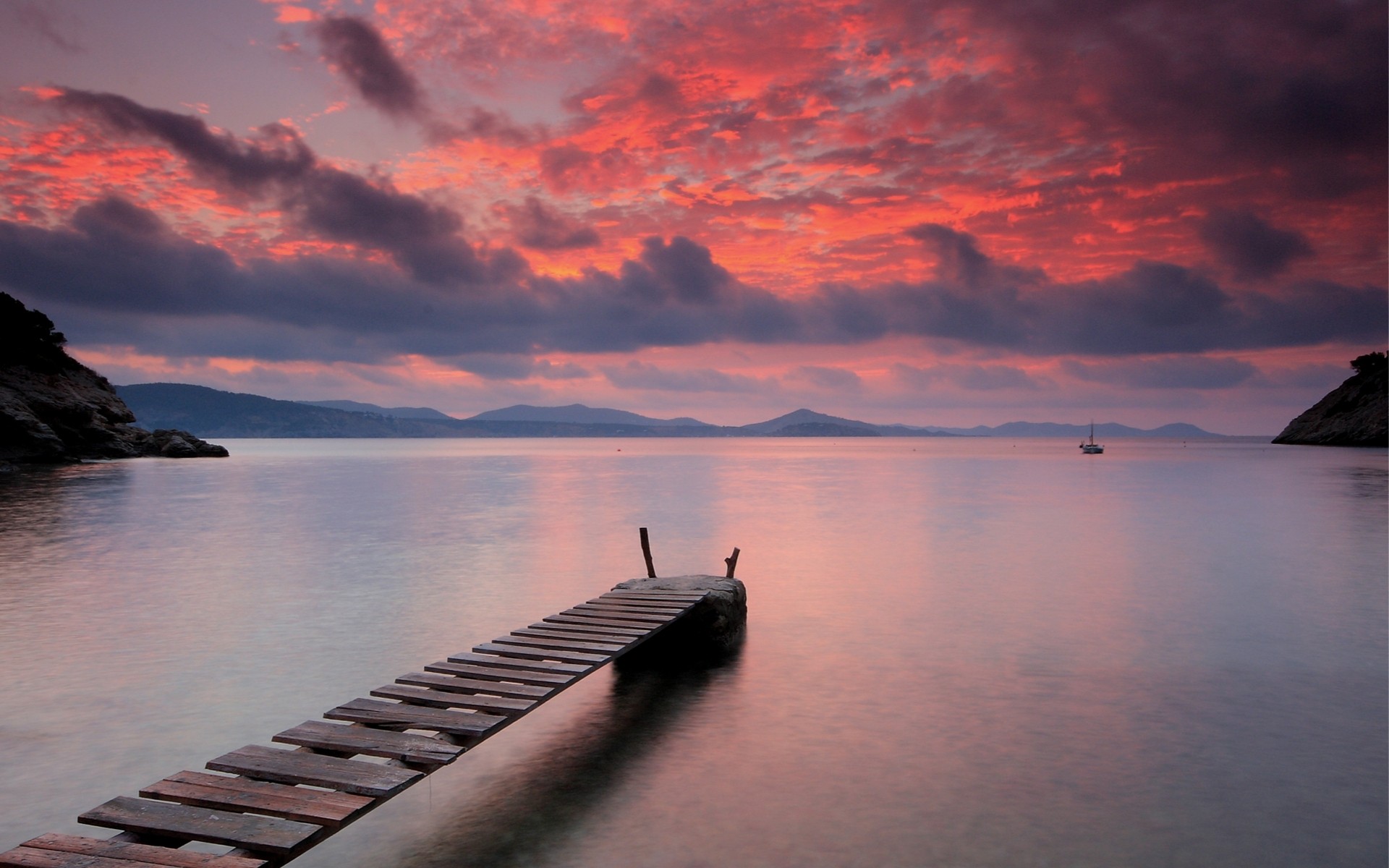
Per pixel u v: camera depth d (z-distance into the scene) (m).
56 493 46.22
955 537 28.80
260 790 6.08
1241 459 111.94
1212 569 21.66
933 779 8.27
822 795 7.89
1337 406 176.00
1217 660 12.80
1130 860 6.67
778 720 10.06
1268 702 10.73
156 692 11.09
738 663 12.74
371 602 17.20
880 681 11.72
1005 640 14.12
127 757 8.88
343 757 6.95
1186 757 8.86
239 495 47.69
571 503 43.16
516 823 7.29
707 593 13.70
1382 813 7.52
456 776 8.35
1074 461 113.06
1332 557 23.70
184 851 5.25
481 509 39.72
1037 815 7.46
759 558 23.70
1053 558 23.77
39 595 17.89
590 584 19.39
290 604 16.97
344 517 35.31
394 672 12.08
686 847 6.85
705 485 61.25
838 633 14.66
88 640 13.91
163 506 39.44
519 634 11.17
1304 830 7.19
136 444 95.75
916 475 75.56
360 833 7.09
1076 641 14.05
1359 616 15.94
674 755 8.92
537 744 9.26
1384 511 37.50
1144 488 54.72
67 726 9.79
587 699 10.93
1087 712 10.34
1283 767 8.57
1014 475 74.94
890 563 22.66
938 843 6.94
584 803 7.71
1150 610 16.45
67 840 5.38
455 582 19.64
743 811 7.55
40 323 90.06
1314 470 77.12
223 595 17.88
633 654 13.23
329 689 11.25
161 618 15.60
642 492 52.81
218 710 10.40
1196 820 7.38
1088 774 8.40
